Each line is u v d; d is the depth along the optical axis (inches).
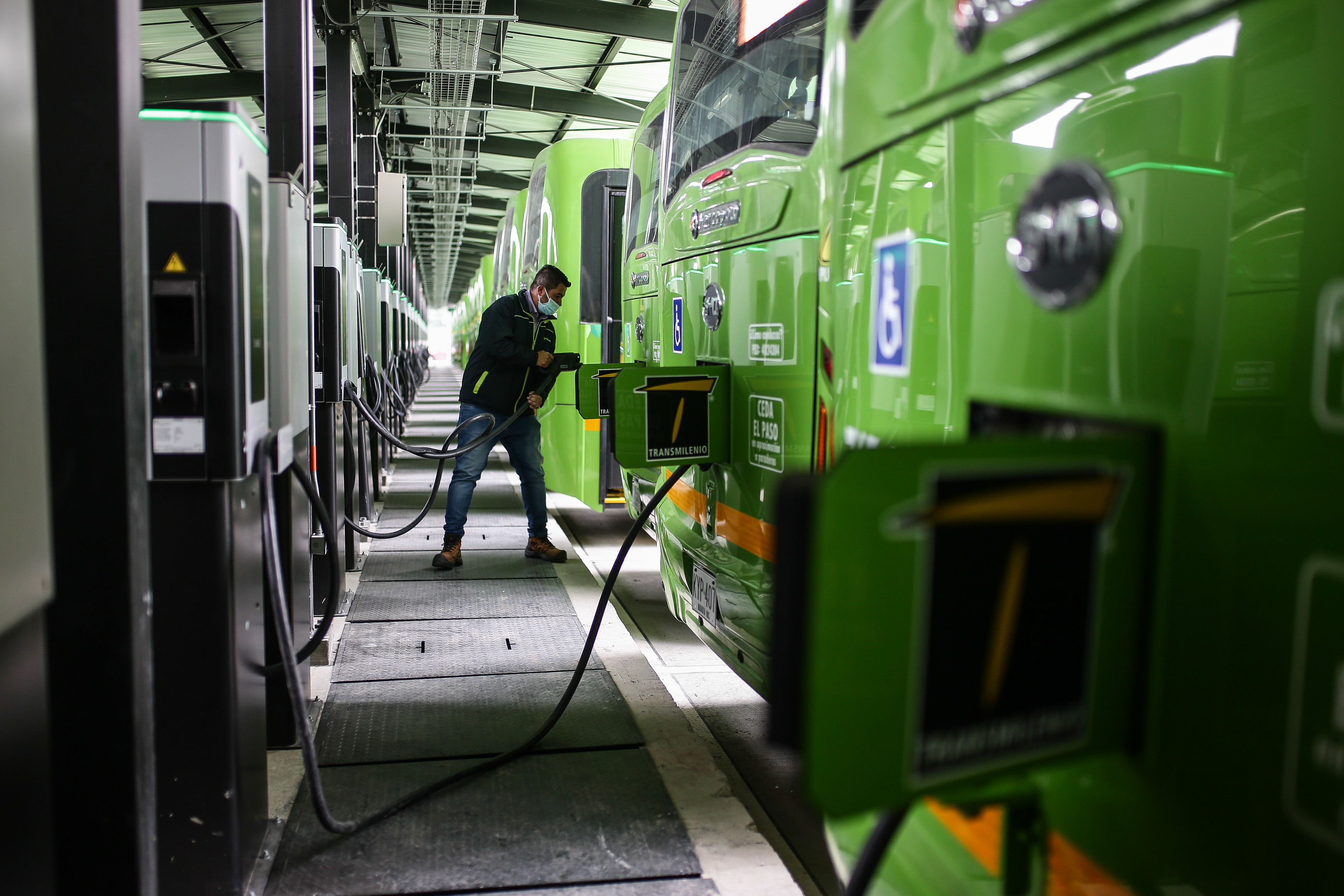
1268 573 49.5
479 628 176.7
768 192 111.5
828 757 37.2
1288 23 78.6
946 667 39.5
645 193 206.2
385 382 306.2
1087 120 82.4
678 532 146.1
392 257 598.2
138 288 70.8
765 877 96.5
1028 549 41.1
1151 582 46.3
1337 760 44.4
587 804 110.3
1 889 53.7
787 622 37.6
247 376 83.9
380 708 137.8
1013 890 54.1
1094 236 44.1
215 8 412.5
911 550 38.3
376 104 512.1
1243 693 50.0
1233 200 84.1
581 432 272.5
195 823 87.2
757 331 114.4
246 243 83.8
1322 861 45.0
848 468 36.9
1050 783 52.8
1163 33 43.6
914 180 76.4
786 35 109.9
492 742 126.4
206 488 85.3
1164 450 45.8
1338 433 47.1
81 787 71.1
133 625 70.8
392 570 220.7
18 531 51.8
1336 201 63.8
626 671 154.9
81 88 66.7
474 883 93.5
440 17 343.9
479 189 895.7
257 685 96.2
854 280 82.8
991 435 55.7
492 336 215.3
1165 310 80.7
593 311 272.7
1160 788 50.1
